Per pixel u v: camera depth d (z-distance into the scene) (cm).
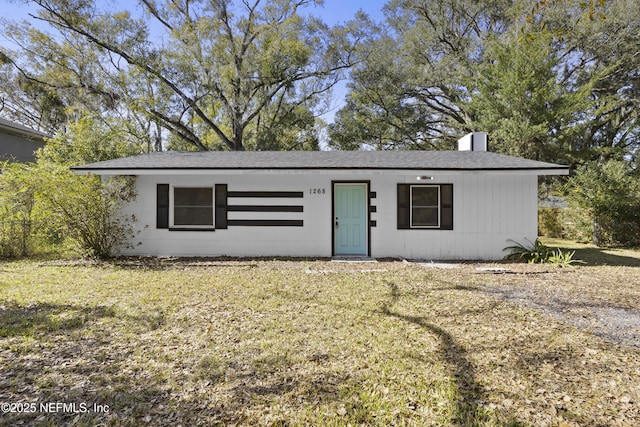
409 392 316
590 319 501
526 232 1017
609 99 1892
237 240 1054
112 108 2061
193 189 1057
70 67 2056
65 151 1270
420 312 529
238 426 272
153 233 1048
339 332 451
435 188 1040
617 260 1022
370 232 1045
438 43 2523
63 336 432
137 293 623
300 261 976
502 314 520
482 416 282
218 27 2134
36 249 1077
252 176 1055
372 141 2762
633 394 309
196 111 2311
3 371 349
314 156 1169
